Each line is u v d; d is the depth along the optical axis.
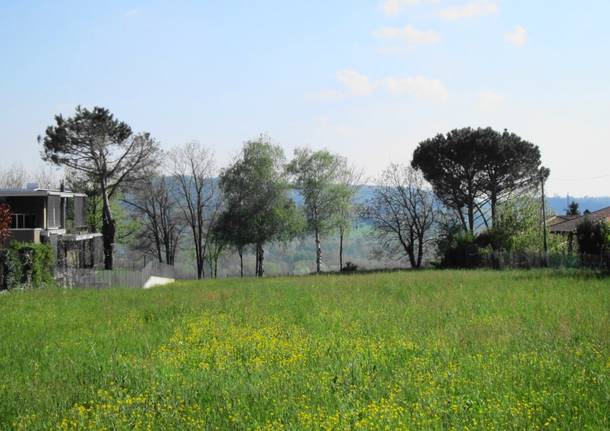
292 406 9.53
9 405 10.21
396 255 77.25
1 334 18.27
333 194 77.06
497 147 63.84
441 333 15.73
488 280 34.56
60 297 31.62
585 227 51.09
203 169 78.31
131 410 9.70
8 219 43.53
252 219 73.44
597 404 8.95
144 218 79.25
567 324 16.33
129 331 18.39
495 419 8.53
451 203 70.00
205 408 9.73
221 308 24.14
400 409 8.96
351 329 16.95
